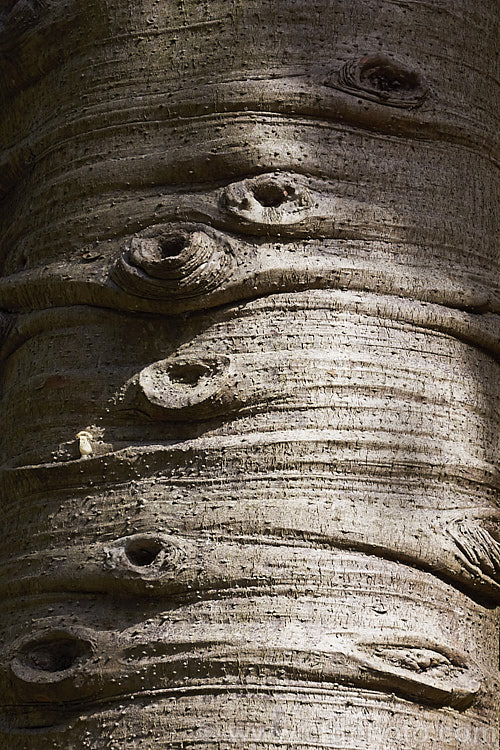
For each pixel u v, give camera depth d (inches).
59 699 162.2
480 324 170.6
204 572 161.9
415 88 173.8
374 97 172.2
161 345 168.4
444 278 170.2
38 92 178.4
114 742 159.9
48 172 175.6
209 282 167.8
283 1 173.9
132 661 161.2
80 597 164.2
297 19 173.8
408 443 165.8
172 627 161.5
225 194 169.6
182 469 164.9
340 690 159.9
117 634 162.1
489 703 163.8
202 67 173.0
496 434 169.6
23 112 179.3
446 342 169.3
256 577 161.6
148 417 166.7
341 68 172.4
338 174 170.9
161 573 162.2
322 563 162.2
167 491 164.6
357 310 167.9
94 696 161.5
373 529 163.3
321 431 164.9
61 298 171.5
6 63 179.0
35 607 165.2
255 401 165.5
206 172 170.9
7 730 163.0
